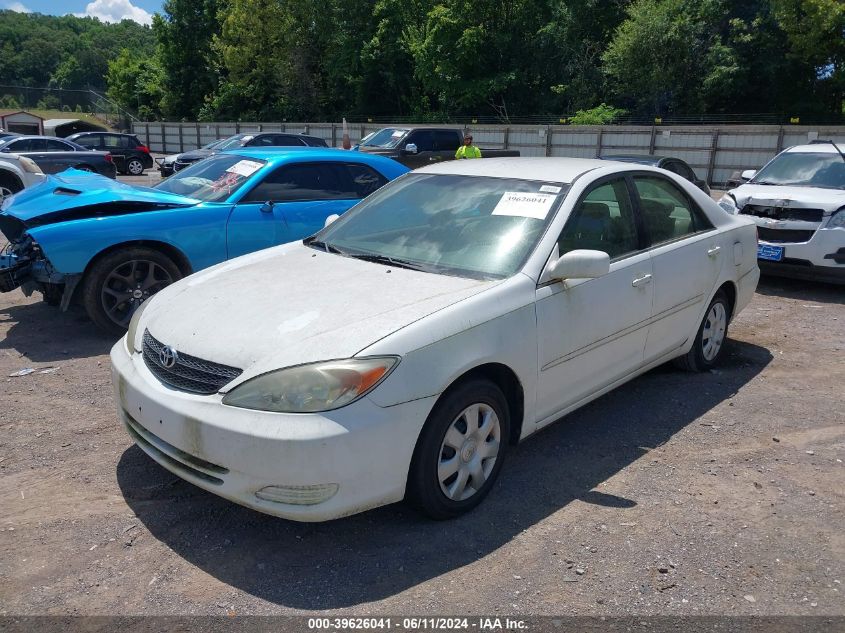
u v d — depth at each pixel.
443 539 3.25
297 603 2.81
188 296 3.72
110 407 4.68
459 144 20.30
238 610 2.77
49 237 5.55
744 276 5.62
